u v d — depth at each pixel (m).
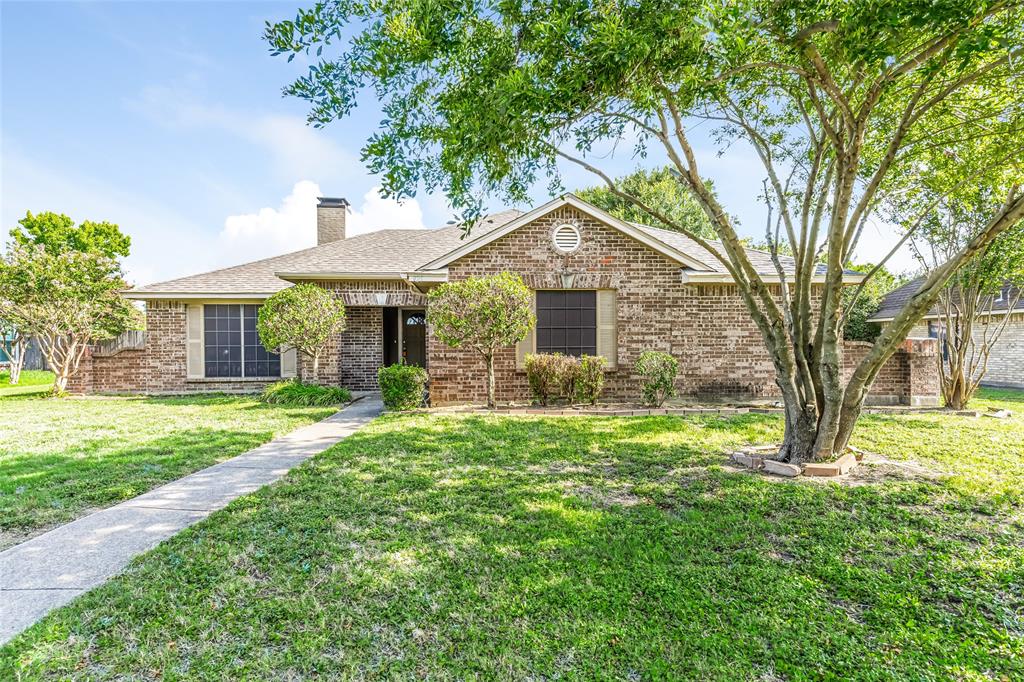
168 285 13.88
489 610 2.77
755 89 6.12
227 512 4.22
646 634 2.55
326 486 4.91
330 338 12.63
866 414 9.05
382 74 4.21
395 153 4.50
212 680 2.23
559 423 8.16
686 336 10.62
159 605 2.81
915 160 6.69
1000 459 5.84
